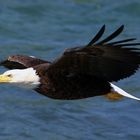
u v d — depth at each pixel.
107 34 20.92
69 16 22.36
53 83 11.65
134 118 15.37
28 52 19.11
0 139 14.27
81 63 11.18
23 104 15.84
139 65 11.04
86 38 20.52
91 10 22.86
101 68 11.26
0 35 20.41
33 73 11.66
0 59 18.39
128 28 21.44
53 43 19.92
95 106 15.91
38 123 15.02
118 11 22.81
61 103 15.98
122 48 10.79
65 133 14.64
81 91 11.75
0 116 15.24
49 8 22.88
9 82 11.62
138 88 16.95
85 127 14.93
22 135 14.48
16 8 22.67
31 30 20.97
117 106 15.91
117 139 14.47
